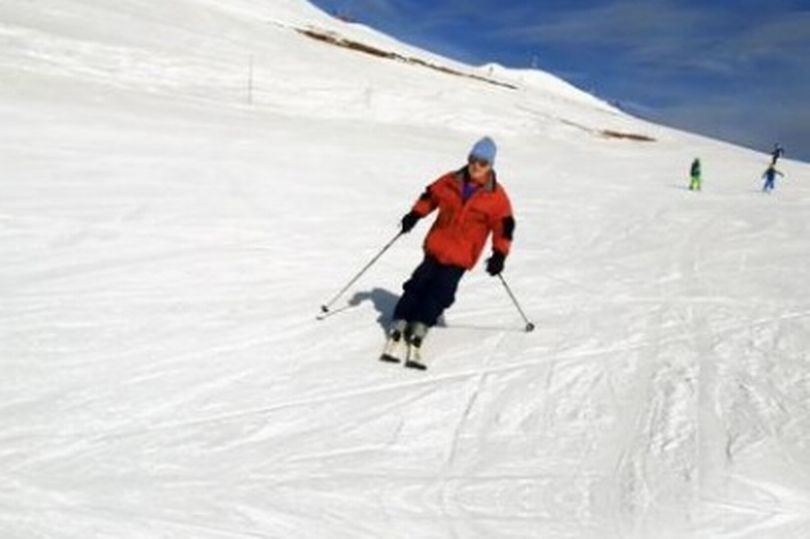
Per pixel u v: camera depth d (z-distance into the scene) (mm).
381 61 51438
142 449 4418
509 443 4996
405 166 19031
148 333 6180
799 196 24406
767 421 5598
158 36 38000
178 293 7266
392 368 6008
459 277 6238
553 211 15531
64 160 12969
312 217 11500
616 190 20609
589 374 6324
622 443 5113
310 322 6852
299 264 8773
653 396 5953
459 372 6086
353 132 27953
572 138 42906
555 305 8328
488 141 6172
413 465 4586
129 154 14422
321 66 42469
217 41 41031
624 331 7602
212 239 9398
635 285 9633
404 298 6230
